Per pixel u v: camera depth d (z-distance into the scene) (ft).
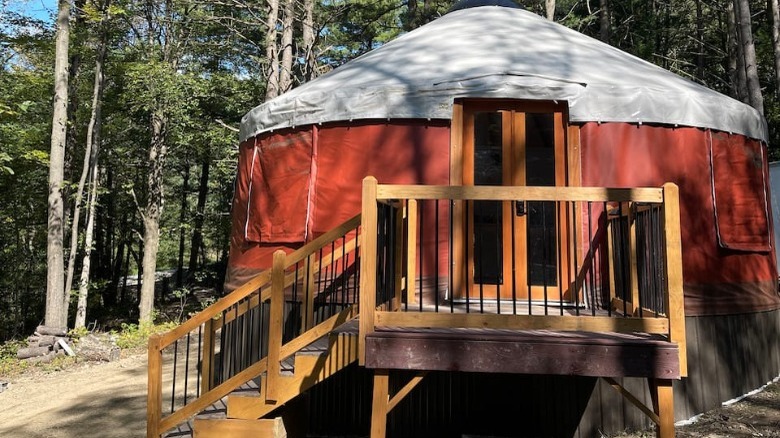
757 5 55.31
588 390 15.43
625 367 10.69
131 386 23.71
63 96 34.86
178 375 25.57
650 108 16.90
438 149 17.16
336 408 16.22
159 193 48.73
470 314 11.41
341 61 76.79
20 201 48.96
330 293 17.10
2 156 35.96
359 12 71.31
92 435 17.46
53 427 18.47
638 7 66.49
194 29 52.54
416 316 11.45
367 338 11.23
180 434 13.32
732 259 17.80
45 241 52.90
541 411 15.35
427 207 17.15
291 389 12.47
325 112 18.03
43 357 31.19
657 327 10.89
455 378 15.70
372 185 11.50
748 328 18.10
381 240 12.51
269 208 19.19
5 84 41.78
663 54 63.77
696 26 63.10
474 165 17.19
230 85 54.08
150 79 43.45
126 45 49.44
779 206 30.89
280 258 12.71
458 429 15.49
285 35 44.96
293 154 18.74
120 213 66.13
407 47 21.29
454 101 17.01
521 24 23.45
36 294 56.80
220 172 52.49
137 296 70.13
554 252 16.85
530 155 17.12
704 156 17.56
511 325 11.28
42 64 45.50
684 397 16.22
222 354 17.60
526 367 10.91
